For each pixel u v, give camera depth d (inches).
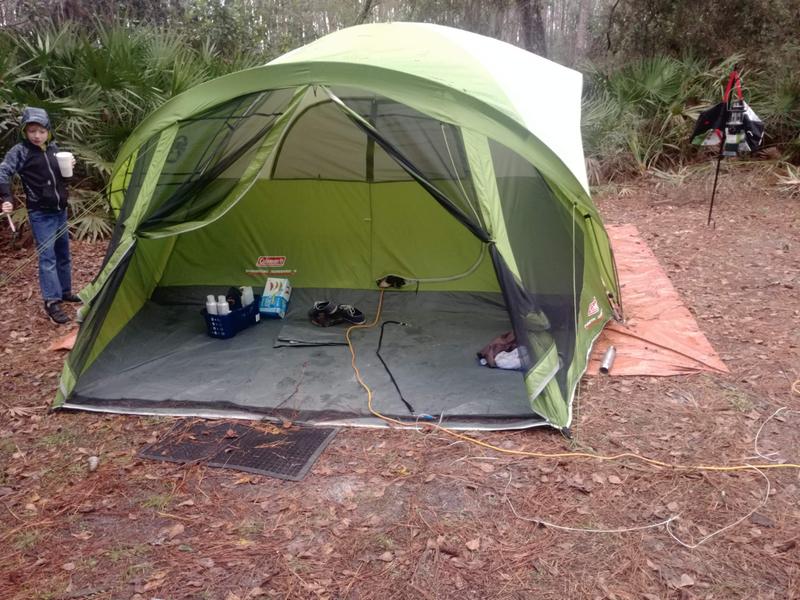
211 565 110.4
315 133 207.3
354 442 144.3
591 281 187.8
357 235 222.7
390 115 183.9
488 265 215.9
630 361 175.8
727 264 252.4
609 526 117.0
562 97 215.0
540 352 149.3
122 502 127.1
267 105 181.0
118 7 421.7
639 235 294.4
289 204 222.5
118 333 193.5
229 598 103.6
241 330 200.7
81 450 144.1
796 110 387.5
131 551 114.3
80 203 288.0
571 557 110.2
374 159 211.6
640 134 402.6
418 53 175.9
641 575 106.0
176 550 114.1
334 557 111.5
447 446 141.6
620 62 472.1
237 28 447.5
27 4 394.0
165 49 318.7
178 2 451.2
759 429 144.1
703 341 185.8
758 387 161.5
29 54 286.8
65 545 116.3
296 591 104.7
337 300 218.4
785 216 311.7
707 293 224.8
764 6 424.2
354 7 559.8
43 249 205.5
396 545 113.8
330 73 154.6
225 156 175.3
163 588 105.9
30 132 195.8
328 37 204.2
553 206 174.4
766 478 128.0
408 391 163.5
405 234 220.1
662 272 243.3
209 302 193.5
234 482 131.7
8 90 265.6
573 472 131.6
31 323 212.2
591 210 169.6
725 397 157.2
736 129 287.9
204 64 335.0
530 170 175.9
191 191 169.6
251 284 227.5
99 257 270.2
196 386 168.7
